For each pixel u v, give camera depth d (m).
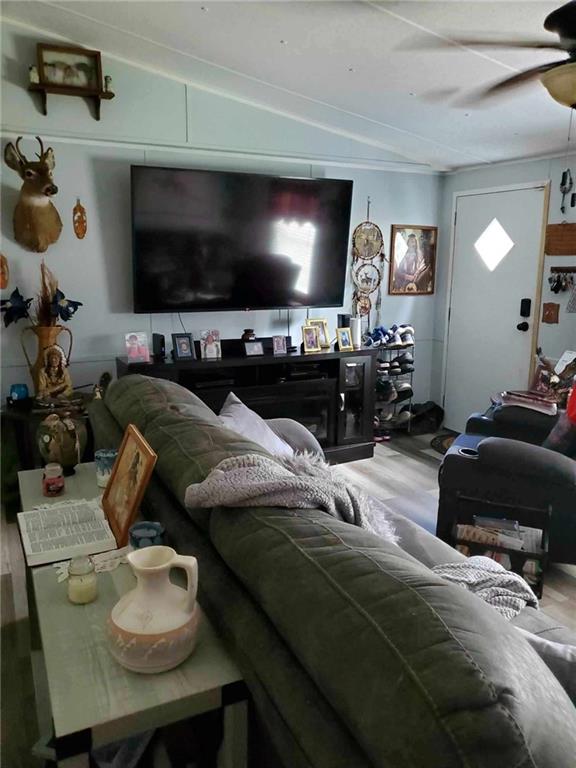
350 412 4.74
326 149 4.62
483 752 0.68
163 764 1.27
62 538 1.61
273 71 3.53
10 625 2.46
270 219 4.36
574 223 4.14
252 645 1.05
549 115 3.44
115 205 4.07
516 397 3.68
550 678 0.82
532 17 2.33
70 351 4.09
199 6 2.80
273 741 0.99
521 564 2.60
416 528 2.13
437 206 5.37
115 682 1.09
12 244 3.82
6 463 3.70
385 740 0.73
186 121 4.11
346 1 2.45
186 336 4.15
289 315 4.83
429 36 2.64
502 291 4.81
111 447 2.09
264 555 1.08
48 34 3.62
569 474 2.78
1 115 3.62
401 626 0.82
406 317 5.41
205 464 1.49
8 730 1.92
